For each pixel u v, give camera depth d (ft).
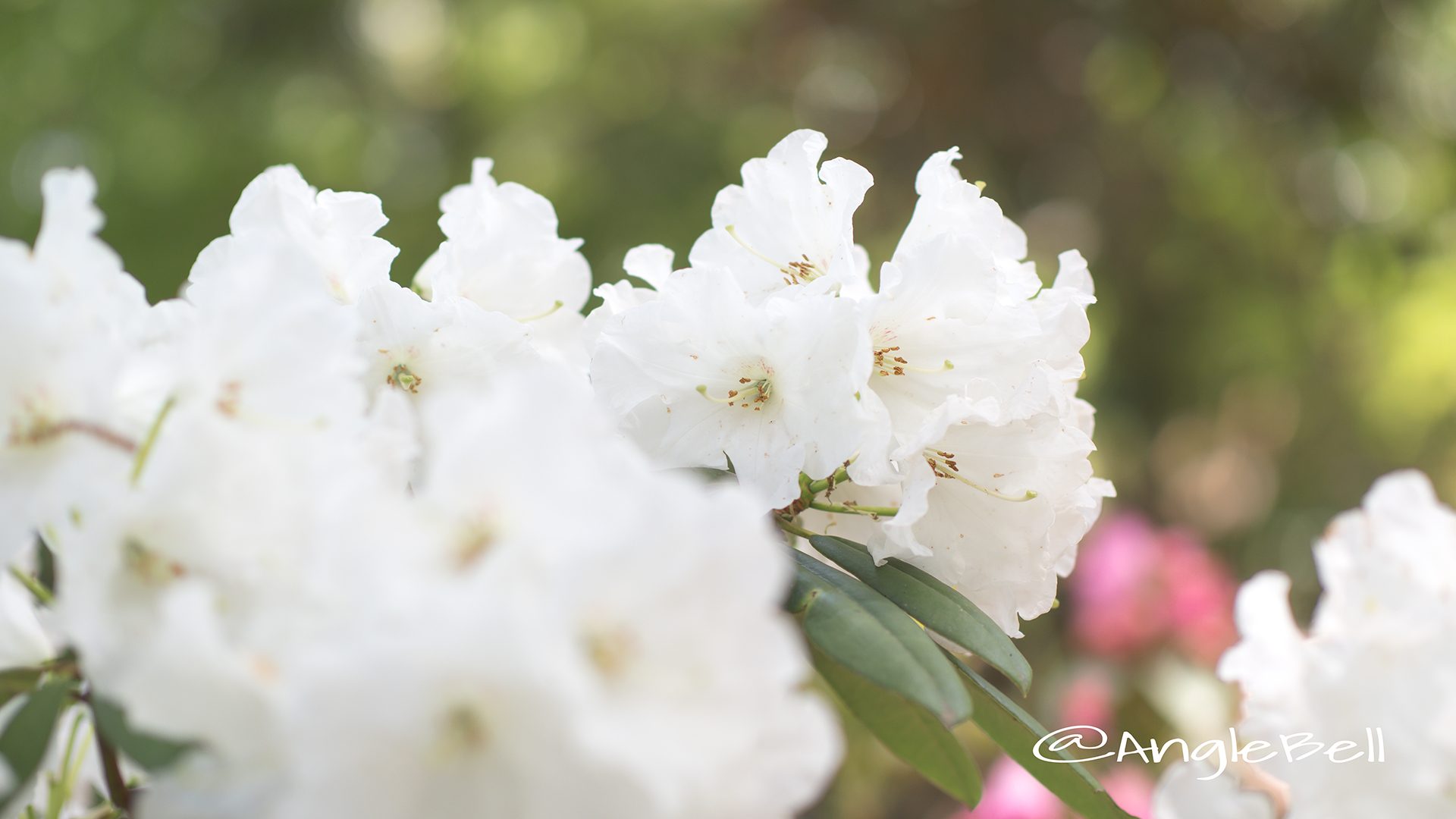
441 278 2.55
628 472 2.01
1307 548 10.13
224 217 8.91
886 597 2.46
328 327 2.14
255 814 2.03
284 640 2.03
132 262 8.66
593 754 1.89
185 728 2.00
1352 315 9.93
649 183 9.68
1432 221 9.98
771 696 1.99
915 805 5.03
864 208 9.34
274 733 2.00
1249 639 2.48
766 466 2.49
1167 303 9.91
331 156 9.58
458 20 10.23
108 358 2.07
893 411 2.52
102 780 2.44
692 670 1.98
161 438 2.08
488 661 1.88
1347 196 10.22
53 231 2.11
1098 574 4.58
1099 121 9.61
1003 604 2.57
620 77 10.12
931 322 2.52
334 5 9.88
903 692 2.30
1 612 2.23
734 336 2.51
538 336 2.65
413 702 1.92
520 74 10.16
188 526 2.06
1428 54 9.73
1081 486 2.56
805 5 9.51
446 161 10.12
